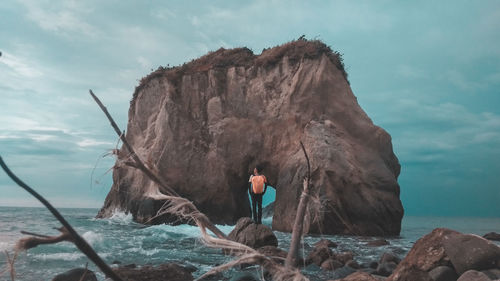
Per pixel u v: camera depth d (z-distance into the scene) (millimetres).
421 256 5043
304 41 18109
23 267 4910
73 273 4152
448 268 4664
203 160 17688
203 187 17359
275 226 14688
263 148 17078
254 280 4426
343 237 11492
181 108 18453
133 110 21375
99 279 4527
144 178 17031
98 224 13031
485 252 4477
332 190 13328
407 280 3914
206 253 7090
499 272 4320
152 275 4570
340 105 16469
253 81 18234
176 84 19094
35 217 15891
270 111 17297
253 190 11766
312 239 10562
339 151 14234
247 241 7734
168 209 907
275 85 17672
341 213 13039
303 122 16281
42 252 5973
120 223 14289
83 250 686
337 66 17688
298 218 927
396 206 13875
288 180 14875
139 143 19984
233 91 18375
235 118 17922
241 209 18641
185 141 17906
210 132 18000
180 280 4648
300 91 16750
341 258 6418
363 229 13102
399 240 10969
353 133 15969
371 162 14555
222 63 19094
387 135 15859
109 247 7367
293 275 766
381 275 5512
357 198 13383
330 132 15055
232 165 17453
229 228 14125
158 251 7145
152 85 20531
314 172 13977
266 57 18234
